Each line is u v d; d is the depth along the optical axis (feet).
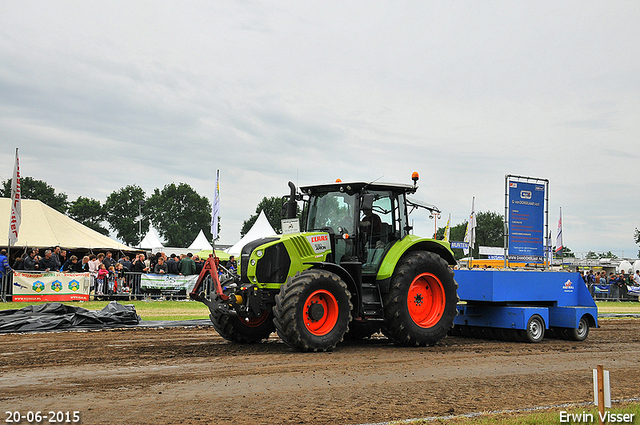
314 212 29.86
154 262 64.03
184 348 26.14
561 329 33.71
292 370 20.81
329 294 25.55
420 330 28.30
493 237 331.36
